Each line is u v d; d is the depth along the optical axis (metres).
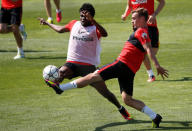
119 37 49.69
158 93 24.31
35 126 18.23
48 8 57.28
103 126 18.03
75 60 20.69
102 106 21.58
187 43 45.50
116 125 18.19
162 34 51.78
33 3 81.38
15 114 20.31
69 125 18.27
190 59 35.72
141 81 27.92
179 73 30.02
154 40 28.02
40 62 35.34
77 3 76.31
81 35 20.47
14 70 32.03
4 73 30.84
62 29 21.16
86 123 18.56
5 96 24.14
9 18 36.06
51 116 19.86
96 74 18.11
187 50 40.78
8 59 36.75
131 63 17.73
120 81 18.03
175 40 47.53
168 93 24.22
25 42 47.59
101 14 64.62
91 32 20.36
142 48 17.61
